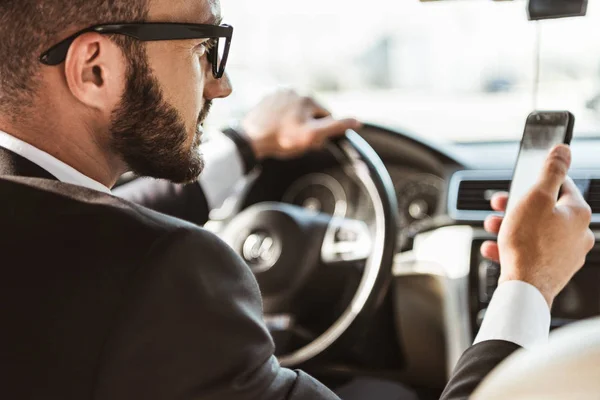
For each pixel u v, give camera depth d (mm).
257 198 2057
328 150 1989
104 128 901
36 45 855
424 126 2854
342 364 2080
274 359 879
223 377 798
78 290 778
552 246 998
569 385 398
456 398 868
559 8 1232
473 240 1864
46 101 878
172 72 904
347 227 1688
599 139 2037
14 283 793
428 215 2041
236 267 852
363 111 3439
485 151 2105
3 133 891
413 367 2082
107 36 862
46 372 766
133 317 763
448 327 1944
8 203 833
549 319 976
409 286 2000
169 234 803
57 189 840
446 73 3703
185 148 941
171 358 776
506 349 908
